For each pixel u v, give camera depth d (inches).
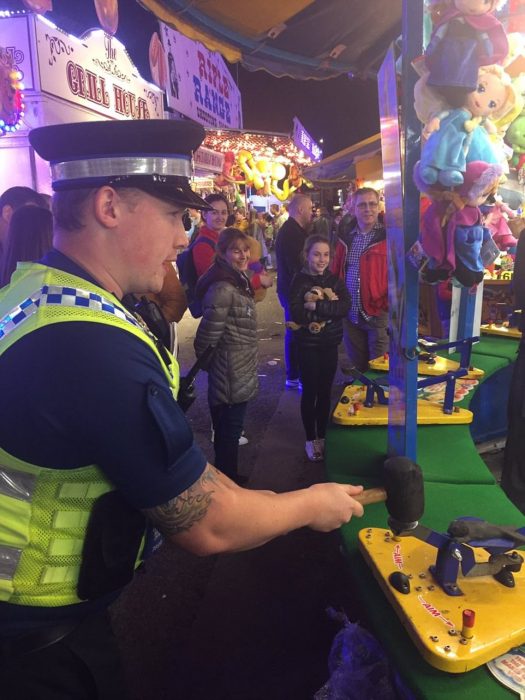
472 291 118.9
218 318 122.0
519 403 109.0
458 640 41.1
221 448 134.5
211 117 491.2
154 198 38.2
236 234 125.1
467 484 69.6
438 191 59.2
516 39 65.4
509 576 47.3
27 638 39.3
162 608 98.3
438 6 55.8
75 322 34.3
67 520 37.0
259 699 78.7
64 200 38.5
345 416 89.4
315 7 88.2
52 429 33.7
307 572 106.3
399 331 67.8
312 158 500.4
